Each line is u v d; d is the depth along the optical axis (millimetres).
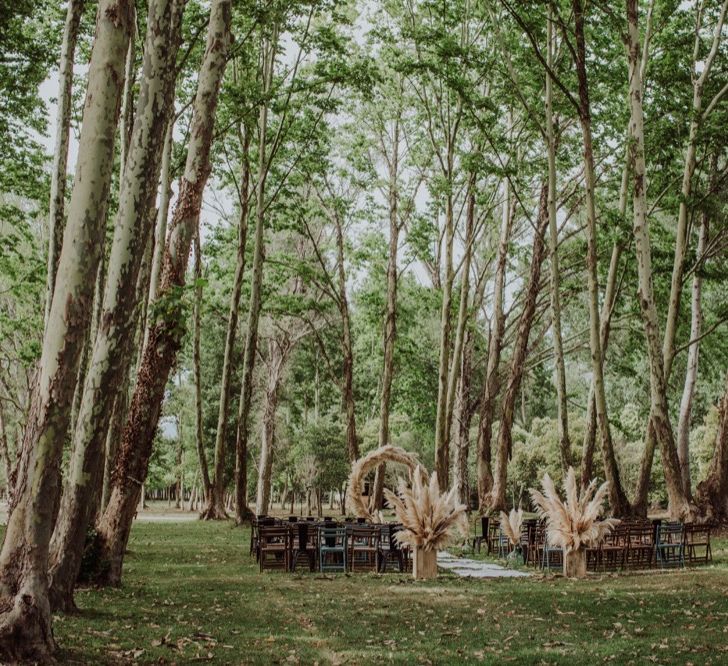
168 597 11938
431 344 48781
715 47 25578
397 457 23125
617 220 24766
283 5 24203
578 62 22672
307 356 51125
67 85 16875
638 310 32281
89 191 8078
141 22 22234
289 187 34969
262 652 8430
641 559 17984
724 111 25375
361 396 55719
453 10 28672
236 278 31359
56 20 23141
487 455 36750
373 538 17828
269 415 41781
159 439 56188
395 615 10773
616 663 7969
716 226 28766
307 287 42812
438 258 40281
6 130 24406
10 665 7086
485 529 21812
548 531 16047
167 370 13156
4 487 54656
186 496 82000
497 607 11438
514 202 35562
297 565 17453
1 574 7543
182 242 13016
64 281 7977
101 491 19219
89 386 10070
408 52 30984
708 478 25500
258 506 41438
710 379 37438
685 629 9641
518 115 33375
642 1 27625
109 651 8023
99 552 12883
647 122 26469
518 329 34094
